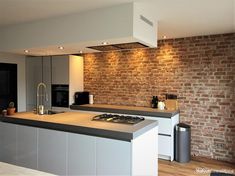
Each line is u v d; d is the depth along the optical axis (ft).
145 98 15.84
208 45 13.92
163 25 11.80
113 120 9.50
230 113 13.43
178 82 14.80
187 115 14.58
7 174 4.21
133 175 7.50
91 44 10.35
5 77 16.61
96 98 17.65
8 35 12.42
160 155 13.91
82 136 8.43
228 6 8.95
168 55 15.10
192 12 9.69
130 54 16.31
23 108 17.88
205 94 14.06
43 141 9.44
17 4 8.87
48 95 16.92
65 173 8.87
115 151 7.71
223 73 13.55
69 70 16.10
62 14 10.20
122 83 16.63
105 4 8.86
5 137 10.64
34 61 17.51
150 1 8.51
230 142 13.47
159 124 13.38
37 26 11.29
